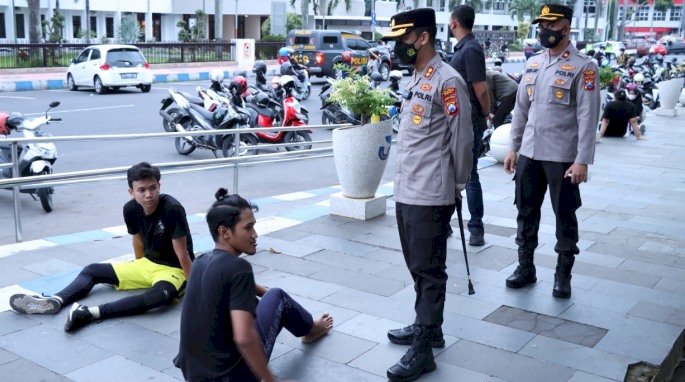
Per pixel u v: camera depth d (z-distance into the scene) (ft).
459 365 13.19
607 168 35.40
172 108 38.58
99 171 21.40
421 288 12.95
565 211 16.29
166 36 149.38
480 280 17.87
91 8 128.88
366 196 23.58
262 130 26.68
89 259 18.79
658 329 15.02
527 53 110.42
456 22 18.28
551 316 15.60
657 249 20.99
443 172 12.58
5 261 18.43
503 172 33.24
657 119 58.49
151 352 13.50
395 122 45.21
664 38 202.18
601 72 46.47
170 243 15.69
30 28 97.04
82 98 61.72
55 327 14.48
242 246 10.09
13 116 27.68
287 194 28.63
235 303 9.55
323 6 142.61
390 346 13.99
